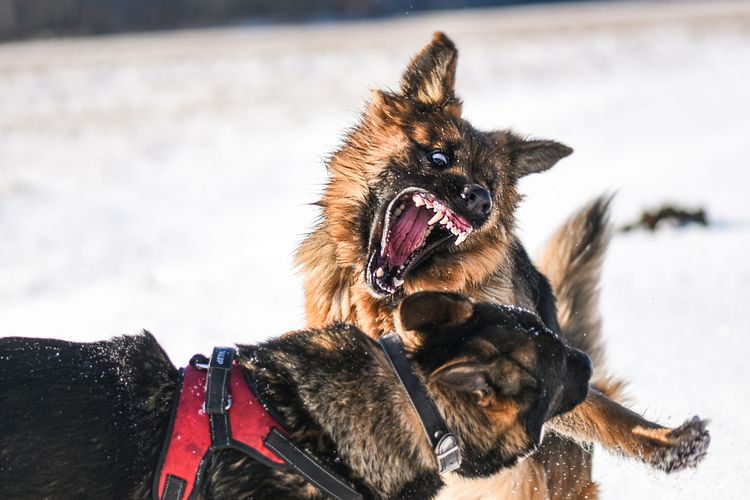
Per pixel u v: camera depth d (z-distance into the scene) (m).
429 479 4.35
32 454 4.02
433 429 4.23
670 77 37.88
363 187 5.91
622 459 5.68
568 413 5.54
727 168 20.05
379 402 4.29
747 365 8.09
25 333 9.62
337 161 6.09
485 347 4.18
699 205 14.87
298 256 6.16
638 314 9.92
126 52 40.09
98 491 4.06
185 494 4.20
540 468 5.85
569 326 6.76
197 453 4.20
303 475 4.20
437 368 4.22
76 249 14.78
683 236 13.91
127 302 10.94
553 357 4.34
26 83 32.16
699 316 9.71
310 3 65.06
